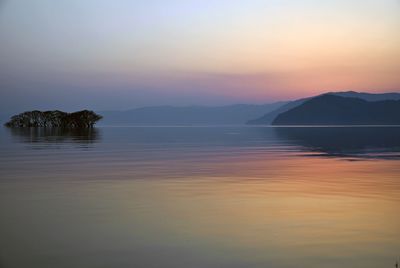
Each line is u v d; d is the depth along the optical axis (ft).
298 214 45.19
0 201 52.37
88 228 39.32
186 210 47.26
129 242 35.01
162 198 54.90
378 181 71.67
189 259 31.04
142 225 40.45
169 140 255.91
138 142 226.79
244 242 34.99
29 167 94.43
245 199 54.19
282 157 126.11
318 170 88.99
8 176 77.71
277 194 58.18
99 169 90.68
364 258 31.09
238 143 220.23
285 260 30.76
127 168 92.99
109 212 46.11
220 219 42.91
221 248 33.47
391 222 41.57
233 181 71.20
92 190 61.41
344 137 309.63
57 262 30.42
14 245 34.19
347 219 42.88
